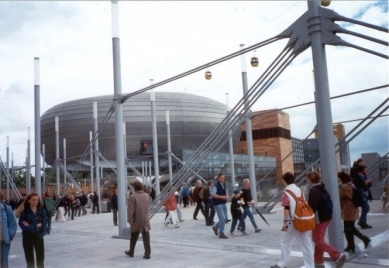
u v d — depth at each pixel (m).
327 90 8.17
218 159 44.06
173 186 13.95
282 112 64.94
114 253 9.77
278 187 32.50
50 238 13.81
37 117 20.14
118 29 14.41
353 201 8.21
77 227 17.86
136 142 68.25
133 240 9.12
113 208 17.98
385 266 6.92
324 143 8.05
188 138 71.06
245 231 11.84
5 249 7.33
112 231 15.22
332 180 7.91
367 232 10.78
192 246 10.15
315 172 6.86
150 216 14.38
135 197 8.95
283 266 6.72
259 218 16.41
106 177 63.34
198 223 16.14
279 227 13.13
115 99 14.24
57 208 22.67
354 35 8.00
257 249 9.17
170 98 72.25
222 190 11.54
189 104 72.62
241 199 12.08
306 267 6.55
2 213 7.29
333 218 7.84
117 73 14.28
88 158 68.38
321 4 8.89
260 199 29.20
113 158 67.81
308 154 63.41
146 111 69.31
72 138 71.06
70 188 50.75
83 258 9.31
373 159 26.44
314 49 8.32
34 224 7.59
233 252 9.00
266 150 62.94
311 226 6.36
